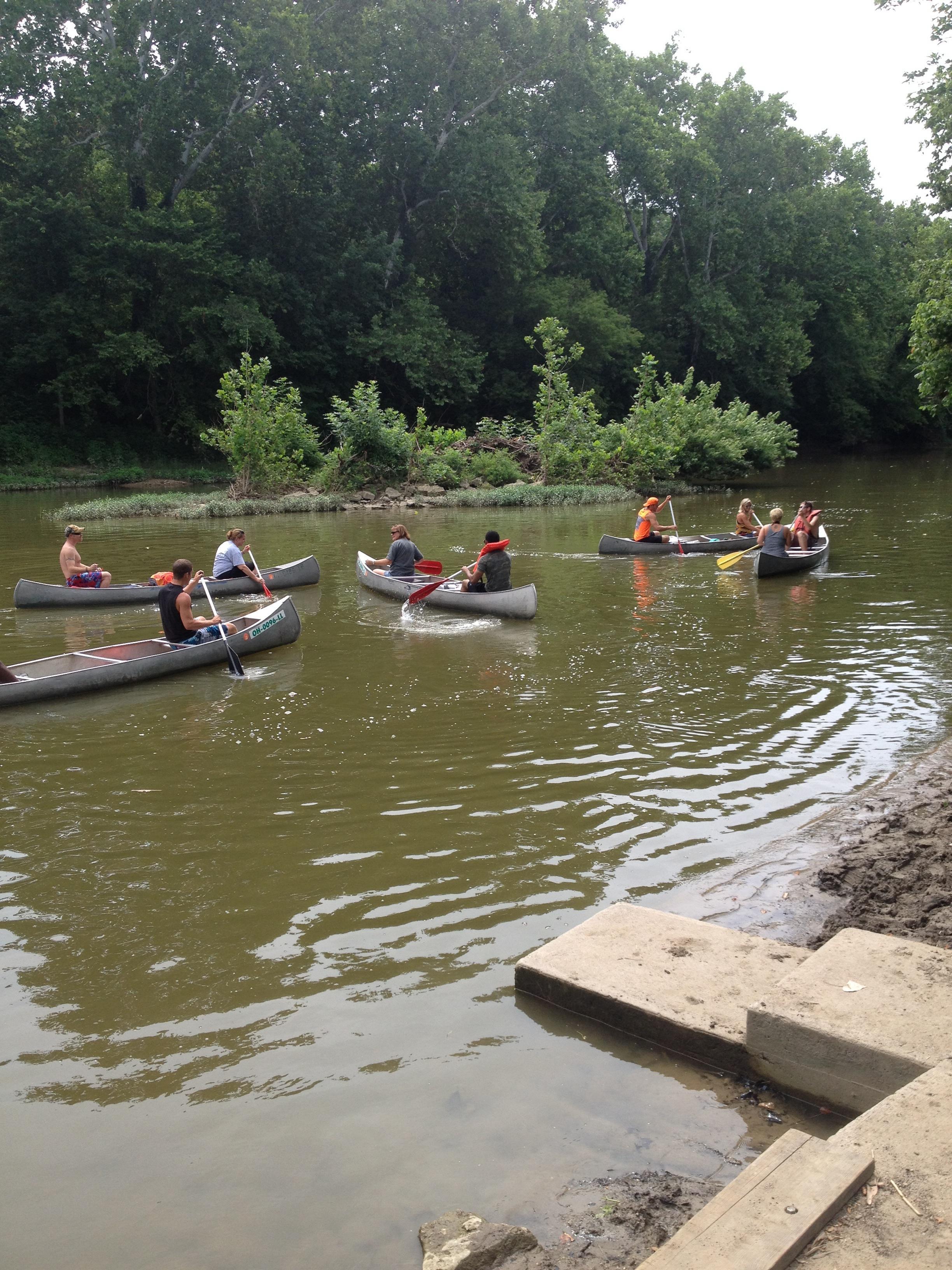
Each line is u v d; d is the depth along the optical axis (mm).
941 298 20047
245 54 35438
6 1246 2855
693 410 33156
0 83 34000
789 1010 3367
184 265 35750
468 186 39500
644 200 48406
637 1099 3385
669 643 10539
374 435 28031
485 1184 3004
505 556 12680
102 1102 3471
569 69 42750
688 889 4977
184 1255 2795
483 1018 3896
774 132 48031
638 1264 2656
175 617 10031
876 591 13320
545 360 44438
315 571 14578
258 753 7242
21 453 36406
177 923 4762
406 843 5637
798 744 7223
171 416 39875
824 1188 2506
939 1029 3232
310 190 38812
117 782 6699
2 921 4828
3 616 12438
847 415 55094
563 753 7125
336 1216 2914
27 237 34812
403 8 38219
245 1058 3691
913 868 5027
